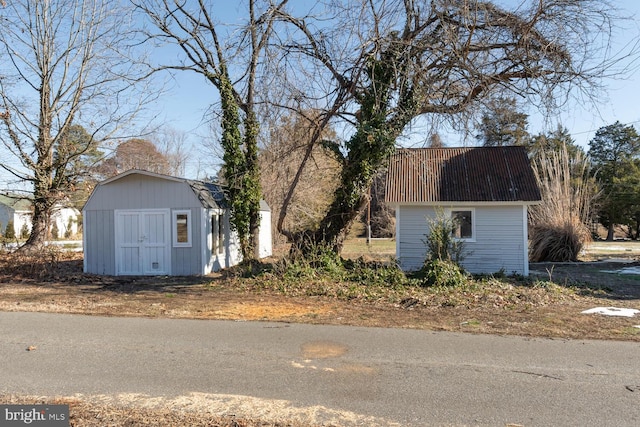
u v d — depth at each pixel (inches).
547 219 783.1
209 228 629.0
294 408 168.6
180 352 239.0
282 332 281.0
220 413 163.9
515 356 231.5
